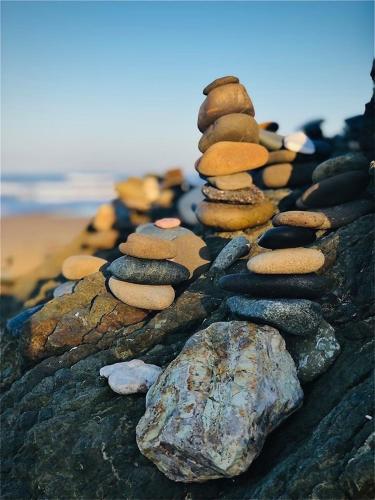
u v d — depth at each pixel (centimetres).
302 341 40
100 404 41
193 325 48
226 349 38
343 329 41
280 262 42
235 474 32
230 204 62
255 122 63
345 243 47
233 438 32
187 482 34
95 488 35
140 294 51
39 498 36
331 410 34
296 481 29
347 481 28
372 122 58
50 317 52
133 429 38
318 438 32
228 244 56
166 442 33
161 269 52
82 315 52
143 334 48
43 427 40
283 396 36
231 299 45
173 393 36
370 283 43
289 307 40
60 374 46
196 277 56
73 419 40
